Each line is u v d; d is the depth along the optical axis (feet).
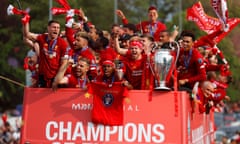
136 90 51.75
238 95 184.14
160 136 51.31
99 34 73.00
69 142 52.21
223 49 127.34
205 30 74.84
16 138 121.49
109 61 55.47
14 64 180.96
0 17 168.35
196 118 56.80
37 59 61.52
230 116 189.78
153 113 51.52
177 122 51.21
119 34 69.72
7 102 189.67
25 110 52.70
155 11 79.30
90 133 52.01
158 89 51.52
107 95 51.85
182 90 56.34
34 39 58.65
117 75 55.42
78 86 56.24
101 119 51.72
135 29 72.90
